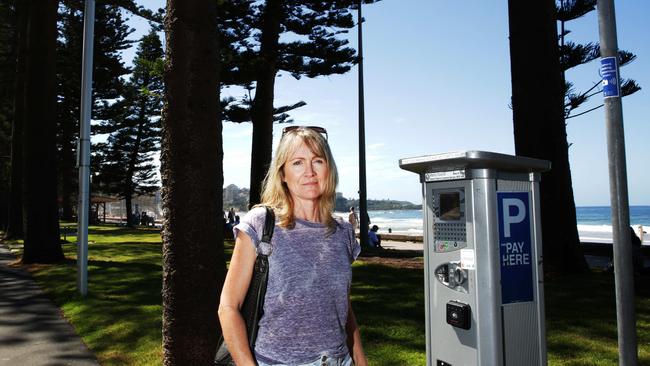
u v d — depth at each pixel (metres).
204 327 3.81
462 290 2.89
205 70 3.99
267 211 1.89
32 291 9.08
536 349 2.93
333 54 17.50
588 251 17.98
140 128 45.34
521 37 9.69
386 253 15.32
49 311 7.41
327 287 1.84
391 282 9.15
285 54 17.84
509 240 2.88
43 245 12.87
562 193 9.45
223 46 18.11
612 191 3.04
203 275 3.85
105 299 7.89
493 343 2.76
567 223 9.43
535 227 2.99
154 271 11.28
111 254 15.55
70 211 47.16
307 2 17.89
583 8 13.16
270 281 1.80
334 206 2.04
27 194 12.86
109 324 6.33
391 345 5.08
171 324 3.82
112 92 39.66
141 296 8.09
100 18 34.66
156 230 34.78
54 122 13.42
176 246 3.85
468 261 2.86
